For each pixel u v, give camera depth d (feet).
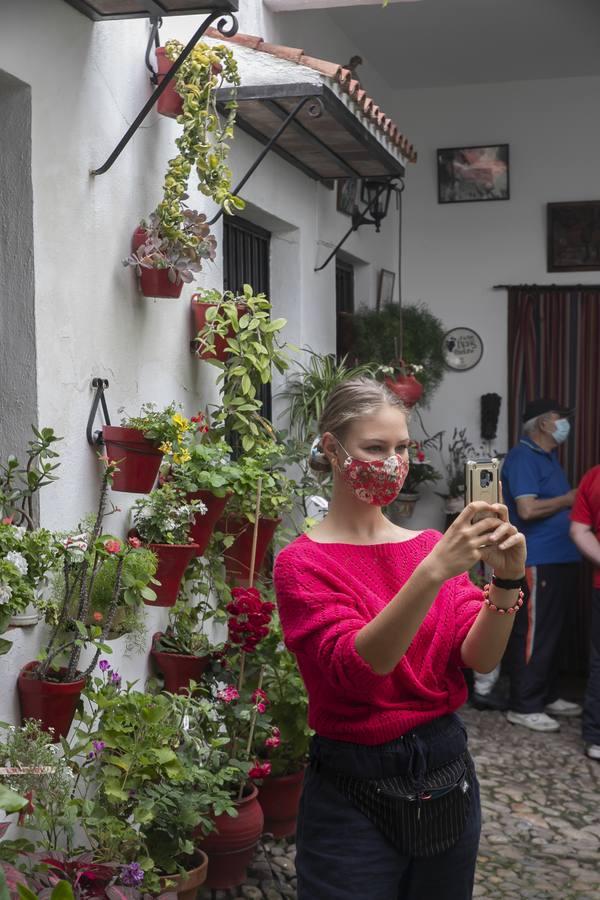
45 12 10.43
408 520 27.27
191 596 14.55
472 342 27.30
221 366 14.21
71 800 9.70
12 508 9.90
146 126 12.76
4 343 10.37
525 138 26.91
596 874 13.92
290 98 14.34
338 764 7.02
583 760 18.83
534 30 23.40
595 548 19.02
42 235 10.42
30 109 10.21
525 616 20.93
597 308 26.55
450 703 7.16
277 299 19.44
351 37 23.63
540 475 21.33
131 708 10.48
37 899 6.59
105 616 10.40
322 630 6.73
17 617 9.68
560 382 26.78
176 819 11.00
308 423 18.31
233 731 13.38
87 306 11.35
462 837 7.09
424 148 27.40
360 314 24.52
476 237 27.25
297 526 18.72
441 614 7.09
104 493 10.88
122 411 12.19
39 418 10.36
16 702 9.82
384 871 6.93
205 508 12.32
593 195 26.58
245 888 12.83
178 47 12.42
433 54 24.84
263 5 17.80
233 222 17.61
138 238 12.37
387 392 7.13
